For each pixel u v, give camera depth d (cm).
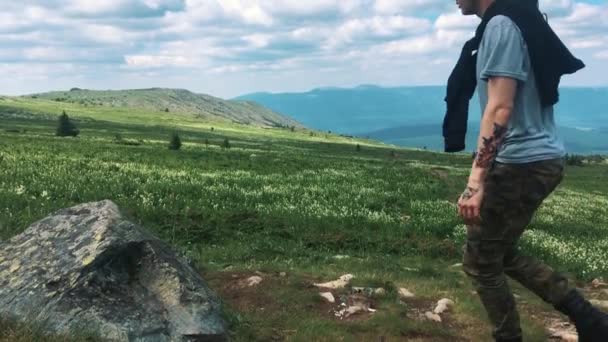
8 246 572
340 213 2012
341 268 1080
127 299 495
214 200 2148
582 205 3441
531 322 674
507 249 404
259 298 698
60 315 461
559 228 2200
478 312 700
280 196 2411
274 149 10625
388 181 3600
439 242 1552
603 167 12750
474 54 387
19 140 5988
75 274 493
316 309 680
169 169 3450
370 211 2155
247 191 2520
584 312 402
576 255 1531
